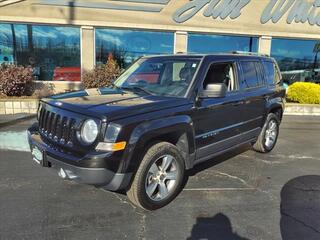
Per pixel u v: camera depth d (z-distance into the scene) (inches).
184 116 165.9
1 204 159.6
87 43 525.7
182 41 557.0
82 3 512.4
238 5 567.8
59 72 534.0
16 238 132.3
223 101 192.5
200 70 181.3
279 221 152.6
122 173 143.1
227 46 587.2
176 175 166.2
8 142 269.0
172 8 543.2
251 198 175.9
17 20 500.1
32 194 171.5
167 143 160.4
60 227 141.3
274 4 584.7
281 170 221.3
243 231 143.3
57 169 152.7
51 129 157.9
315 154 262.8
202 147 182.5
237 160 239.5
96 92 181.3
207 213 158.1
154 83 191.0
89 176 138.7
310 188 191.5
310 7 603.2
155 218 152.0
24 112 396.8
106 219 149.2
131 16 530.9
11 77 428.5
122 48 544.7
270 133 256.8
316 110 468.8
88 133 141.3
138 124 145.9
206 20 559.5
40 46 522.9
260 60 243.0
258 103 229.5
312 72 634.2
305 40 622.5
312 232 143.9
